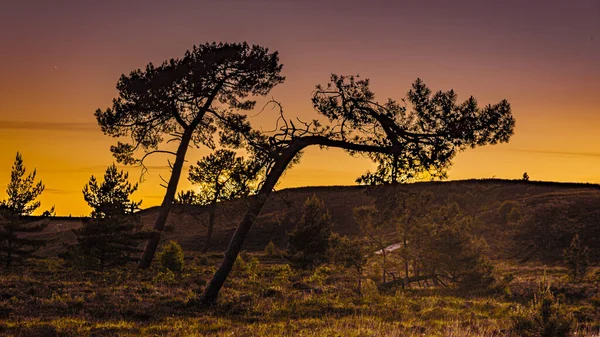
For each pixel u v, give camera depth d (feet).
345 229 296.10
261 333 46.68
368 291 83.56
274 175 68.28
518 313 41.60
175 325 50.93
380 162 70.64
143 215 318.65
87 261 112.68
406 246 100.01
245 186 68.08
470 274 94.48
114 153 120.16
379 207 74.54
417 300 78.38
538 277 131.34
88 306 59.21
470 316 60.85
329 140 68.85
